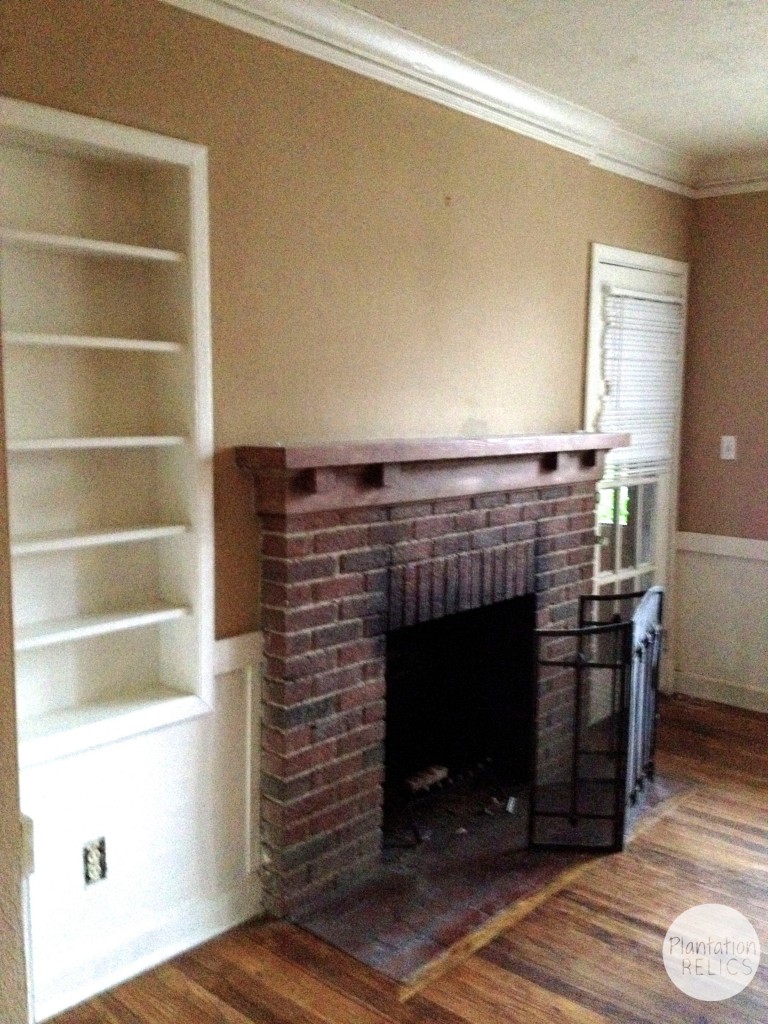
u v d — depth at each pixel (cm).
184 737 238
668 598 452
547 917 253
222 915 251
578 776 318
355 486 255
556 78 306
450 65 287
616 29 265
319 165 258
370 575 267
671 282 426
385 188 279
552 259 351
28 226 209
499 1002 218
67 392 221
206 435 232
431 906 259
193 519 232
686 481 450
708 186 428
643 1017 212
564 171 352
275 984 226
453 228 304
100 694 234
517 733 345
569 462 341
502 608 346
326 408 267
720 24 261
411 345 293
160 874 237
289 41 245
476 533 304
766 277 415
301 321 257
